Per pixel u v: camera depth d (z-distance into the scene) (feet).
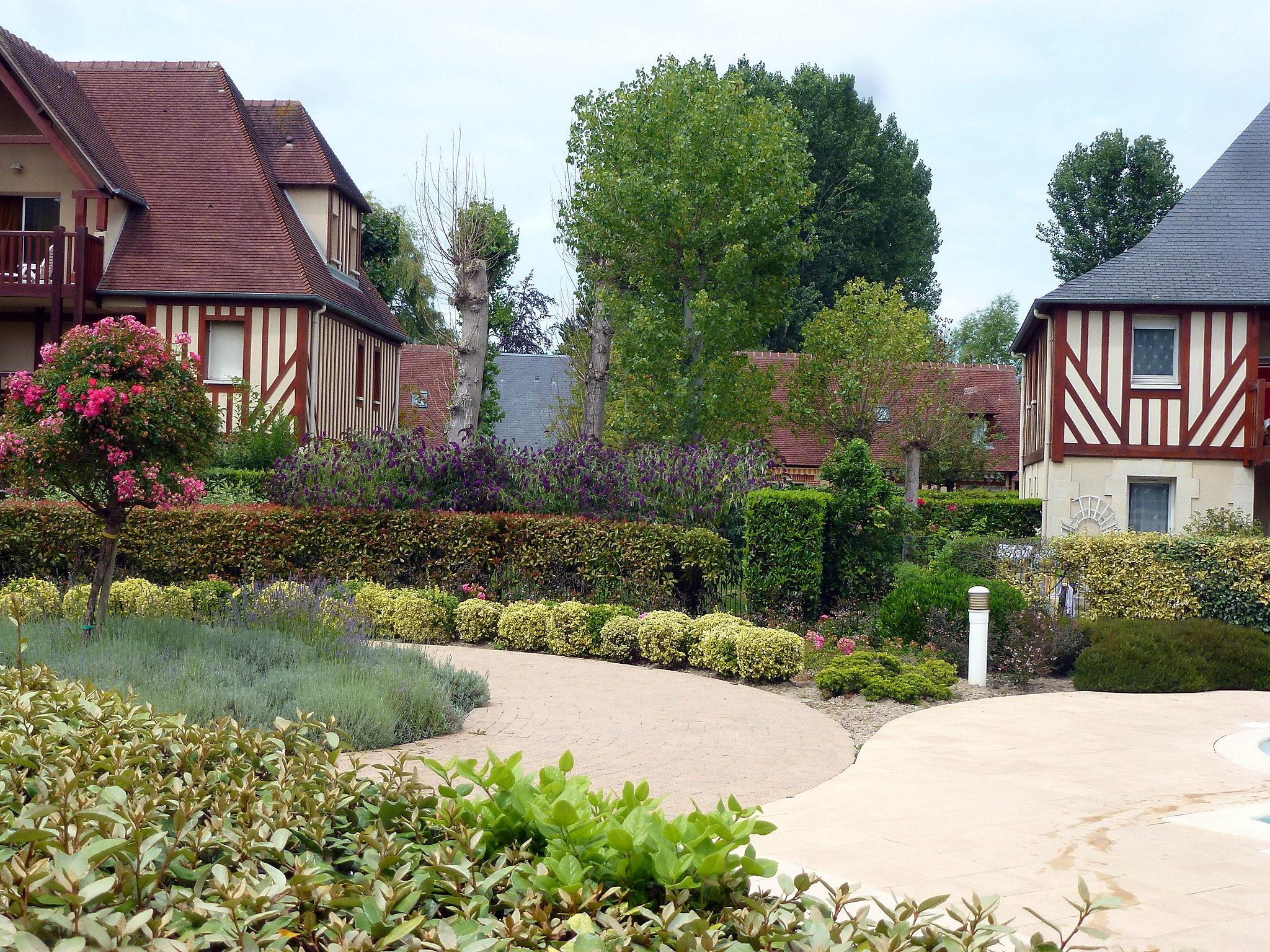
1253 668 38.86
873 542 46.14
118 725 14.34
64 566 48.83
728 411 74.90
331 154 84.17
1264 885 16.02
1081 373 60.70
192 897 9.06
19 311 72.13
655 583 44.11
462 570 47.19
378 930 8.48
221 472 60.70
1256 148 67.21
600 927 8.95
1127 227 148.87
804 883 9.77
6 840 9.37
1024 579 45.55
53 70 74.23
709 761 24.14
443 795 11.10
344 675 27.50
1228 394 59.77
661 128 73.97
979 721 30.58
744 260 73.41
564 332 87.30
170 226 70.95
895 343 87.45
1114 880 16.17
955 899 15.07
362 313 78.18
